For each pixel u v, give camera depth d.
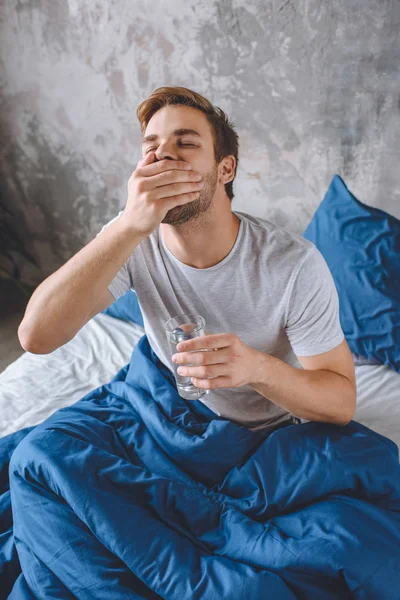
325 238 1.86
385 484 1.11
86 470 1.07
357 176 2.02
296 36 1.89
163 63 2.12
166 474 1.16
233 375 1.01
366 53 1.83
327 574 0.96
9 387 1.64
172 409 1.27
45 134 2.47
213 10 1.96
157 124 1.08
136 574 0.96
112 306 2.05
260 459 1.13
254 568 0.98
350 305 1.75
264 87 2.01
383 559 0.96
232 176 1.17
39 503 1.05
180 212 1.05
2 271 2.94
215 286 1.19
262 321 1.21
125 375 1.56
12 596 1.00
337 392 1.15
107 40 2.17
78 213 2.61
